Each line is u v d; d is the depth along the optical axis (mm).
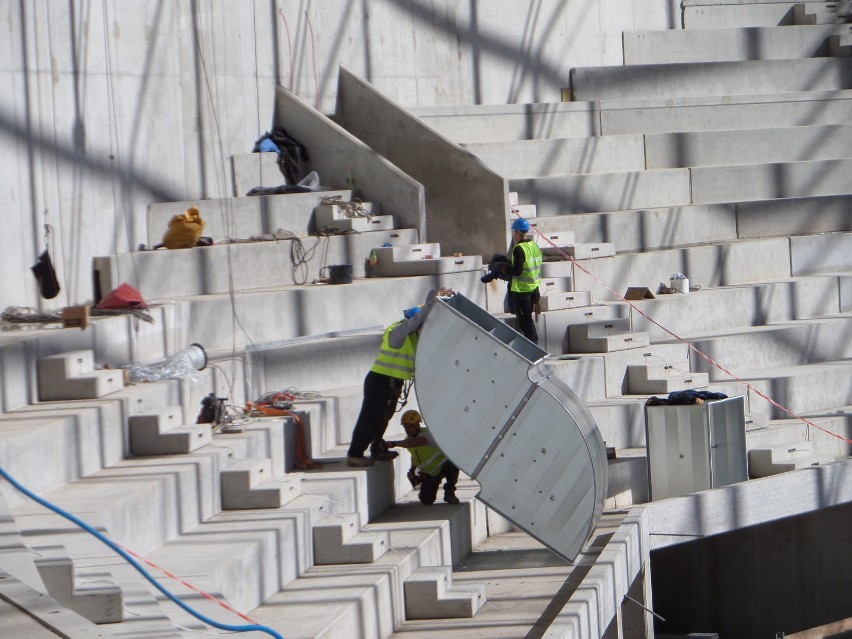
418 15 74125
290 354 49469
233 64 62781
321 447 46406
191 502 35500
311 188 62281
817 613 58156
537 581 40812
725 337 61219
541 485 41938
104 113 53219
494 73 77938
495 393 42000
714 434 48562
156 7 56906
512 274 54938
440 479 44500
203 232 56531
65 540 28203
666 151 76312
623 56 84000
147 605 25703
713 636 51781
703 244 71562
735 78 83250
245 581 32281
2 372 35594
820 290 68688
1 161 46938
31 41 48875
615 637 40562
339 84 69500
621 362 57000
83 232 51625
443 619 37000
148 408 39219
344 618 31953
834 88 85562
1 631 18812
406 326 43062
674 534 46500
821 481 50969
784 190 77062
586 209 70938
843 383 61344
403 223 62812
